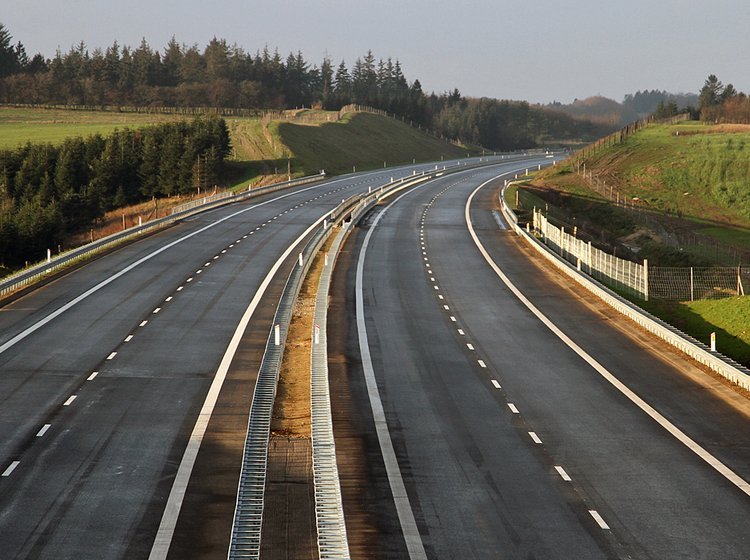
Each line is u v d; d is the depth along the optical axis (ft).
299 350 276.21
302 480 168.76
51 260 406.62
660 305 349.41
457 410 218.59
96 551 138.21
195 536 144.97
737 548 140.87
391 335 298.76
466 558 137.59
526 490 166.61
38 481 166.71
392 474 174.81
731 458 185.47
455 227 597.11
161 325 302.66
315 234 546.26
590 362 266.98
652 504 159.74
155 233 542.16
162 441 191.31
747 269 499.10
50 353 262.67
